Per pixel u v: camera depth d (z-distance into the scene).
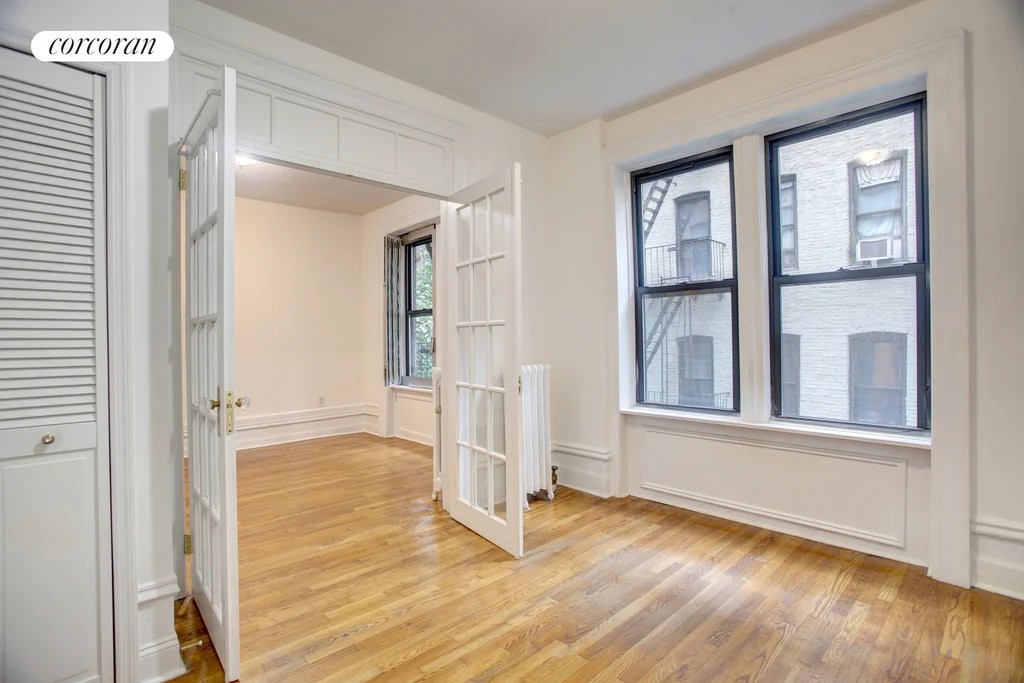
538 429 3.34
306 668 1.67
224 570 1.57
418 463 4.45
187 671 1.66
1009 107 2.04
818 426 2.72
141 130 1.60
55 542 1.45
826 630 1.85
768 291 2.91
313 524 2.99
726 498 3.03
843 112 2.62
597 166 3.48
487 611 2.02
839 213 2.69
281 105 2.44
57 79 1.45
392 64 2.73
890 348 2.53
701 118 2.97
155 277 1.63
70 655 1.47
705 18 2.35
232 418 1.56
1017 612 1.93
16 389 1.40
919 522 2.35
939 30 2.20
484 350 2.80
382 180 2.82
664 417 3.22
